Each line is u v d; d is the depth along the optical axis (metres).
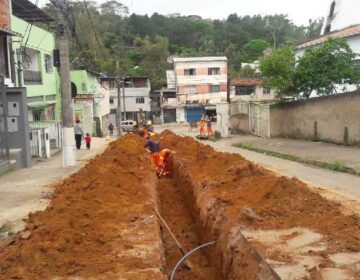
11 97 16.28
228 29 85.75
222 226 8.09
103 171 11.13
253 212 7.66
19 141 16.38
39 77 28.75
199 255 8.69
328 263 5.63
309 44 30.58
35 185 12.49
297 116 25.66
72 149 16.34
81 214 7.78
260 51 72.50
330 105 21.84
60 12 15.92
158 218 8.93
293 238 6.58
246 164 11.23
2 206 9.98
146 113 65.00
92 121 42.16
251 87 57.91
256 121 32.75
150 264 5.87
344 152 18.31
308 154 18.89
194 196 11.20
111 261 5.91
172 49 78.62
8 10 21.58
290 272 5.41
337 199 10.10
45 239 6.47
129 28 68.50
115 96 64.31
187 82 63.66
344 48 24.31
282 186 8.39
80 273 5.53
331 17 38.88
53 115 32.53
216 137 34.25
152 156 18.47
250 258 6.25
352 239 6.43
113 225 7.41
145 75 67.06
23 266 5.59
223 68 63.47
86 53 40.50
